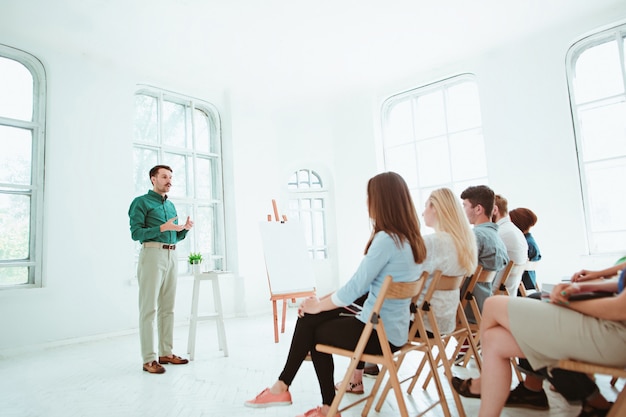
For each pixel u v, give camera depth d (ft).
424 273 6.31
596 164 17.07
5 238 14.73
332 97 23.86
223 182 21.90
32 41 15.51
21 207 15.15
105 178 17.01
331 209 23.98
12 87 15.43
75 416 7.88
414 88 22.03
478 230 8.70
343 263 23.02
